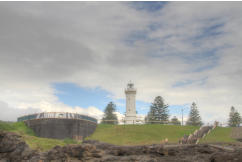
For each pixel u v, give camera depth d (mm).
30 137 42500
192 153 28766
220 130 72500
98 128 72750
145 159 29141
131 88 101188
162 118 116125
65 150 32812
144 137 61562
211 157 25719
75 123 62312
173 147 30531
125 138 60688
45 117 61406
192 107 121438
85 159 31141
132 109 100062
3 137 39594
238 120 116062
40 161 32906
